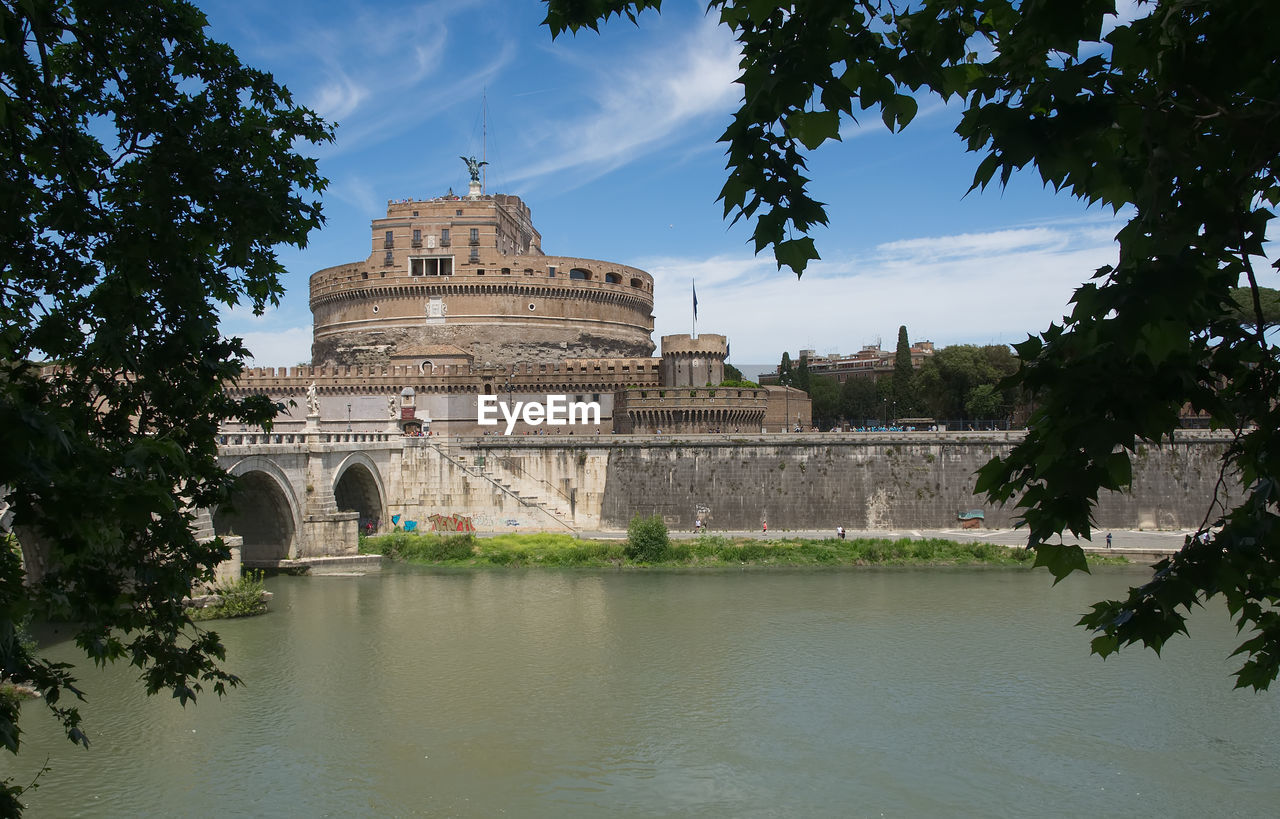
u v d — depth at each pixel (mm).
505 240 149875
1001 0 8766
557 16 11484
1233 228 7977
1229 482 91062
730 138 9180
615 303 148875
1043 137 7641
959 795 35156
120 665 48250
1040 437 9000
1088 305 7707
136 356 15734
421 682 47469
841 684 47094
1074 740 39875
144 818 32938
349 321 144625
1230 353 9164
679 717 42812
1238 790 35312
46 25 13680
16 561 12664
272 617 61281
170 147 16578
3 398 10023
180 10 17781
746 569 78375
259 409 18984
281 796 34781
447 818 33438
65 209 15555
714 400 107000
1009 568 77188
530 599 66875
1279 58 7844
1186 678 46969
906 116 9453
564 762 38031
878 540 84688
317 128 19562
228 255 17812
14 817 13391
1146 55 7754
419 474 99000
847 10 8445
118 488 11578
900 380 145750
